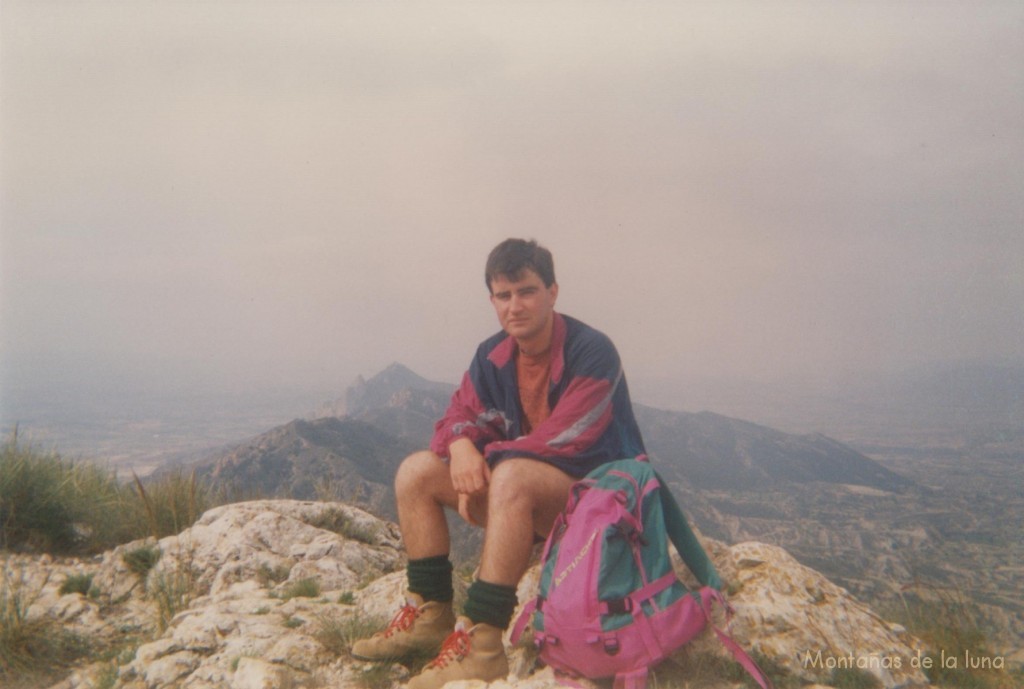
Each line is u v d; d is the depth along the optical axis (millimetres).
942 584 3656
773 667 2732
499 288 2867
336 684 2807
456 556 4188
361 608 3562
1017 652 3113
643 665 2439
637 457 2873
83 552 5500
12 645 3604
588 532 2537
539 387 2965
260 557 4699
